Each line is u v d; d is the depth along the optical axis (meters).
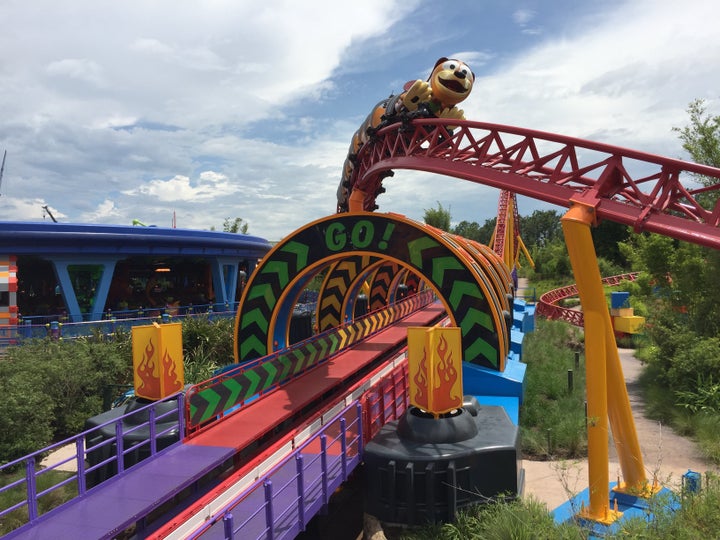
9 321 24.16
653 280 28.50
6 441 13.94
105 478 10.41
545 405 17.92
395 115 21.08
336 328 18.53
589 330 10.84
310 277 18.42
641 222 11.11
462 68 18.78
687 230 10.76
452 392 10.61
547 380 20.36
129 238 27.31
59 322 24.20
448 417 10.48
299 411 13.94
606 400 10.70
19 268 32.09
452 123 17.02
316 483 9.35
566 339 32.34
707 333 21.59
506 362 17.17
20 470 13.50
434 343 10.52
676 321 23.34
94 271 32.72
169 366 11.53
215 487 9.93
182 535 7.93
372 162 23.28
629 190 12.85
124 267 35.28
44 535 7.05
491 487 9.77
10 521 10.99
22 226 24.20
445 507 9.42
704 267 23.48
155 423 10.20
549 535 8.23
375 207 27.53
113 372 18.45
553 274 94.81
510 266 63.28
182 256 31.78
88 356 18.25
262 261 18.48
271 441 12.05
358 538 10.98
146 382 11.57
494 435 10.49
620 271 79.31
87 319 27.06
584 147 12.77
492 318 15.65
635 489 11.09
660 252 25.91
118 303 32.81
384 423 12.34
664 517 8.45
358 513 12.01
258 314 18.53
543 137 14.20
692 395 17.66
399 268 27.05
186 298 36.91
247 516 8.40
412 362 10.92
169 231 29.06
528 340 29.12
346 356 18.44
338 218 17.42
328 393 15.30
